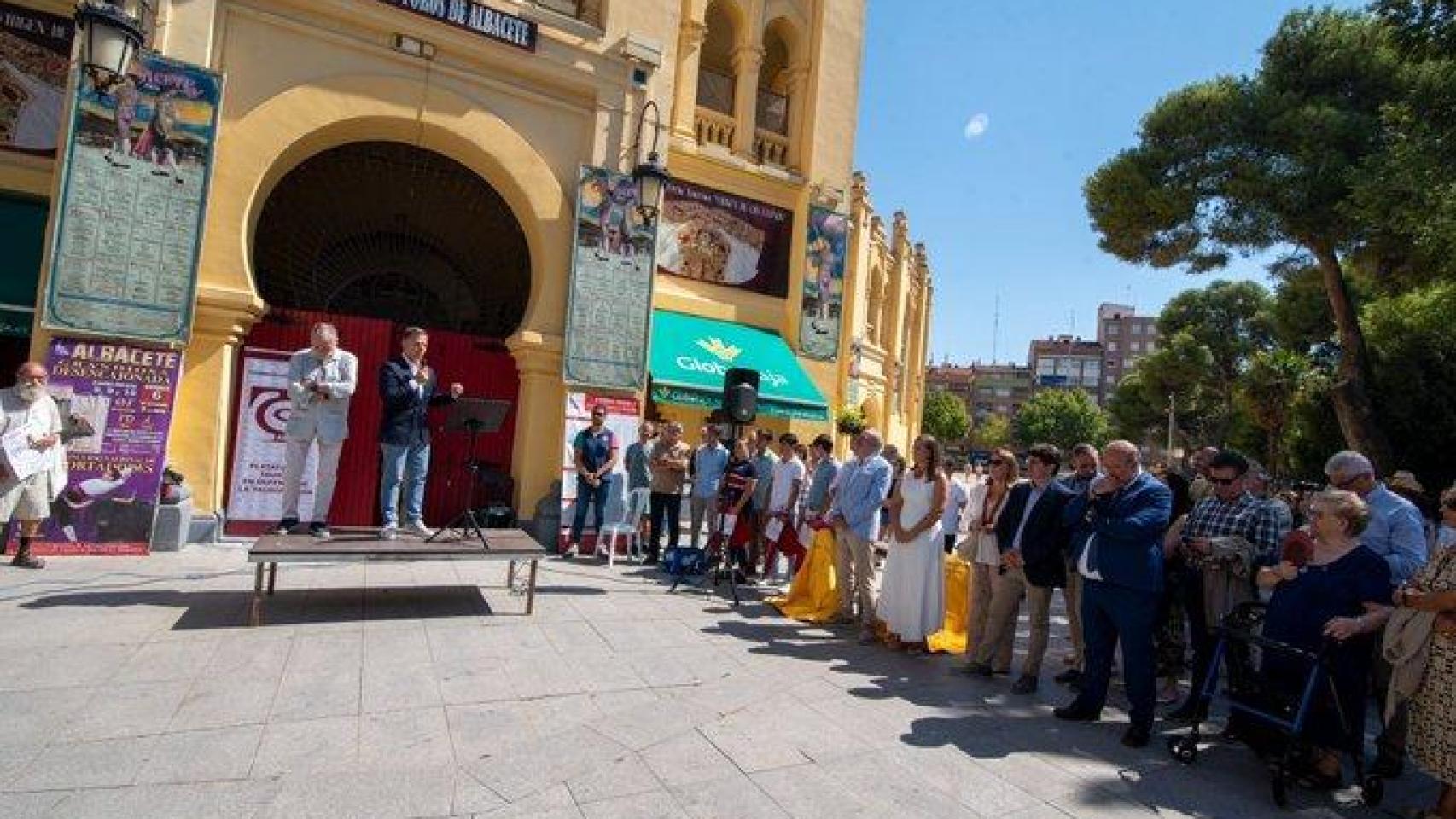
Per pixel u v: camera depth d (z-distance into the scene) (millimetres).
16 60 8070
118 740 3484
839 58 13898
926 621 6207
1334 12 13328
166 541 7602
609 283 9992
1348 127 12094
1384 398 16172
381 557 5520
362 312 10055
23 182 8055
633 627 6094
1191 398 46188
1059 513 5375
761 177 13078
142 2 7555
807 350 13203
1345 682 4078
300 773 3303
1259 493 7008
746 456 8352
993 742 4363
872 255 18281
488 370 10188
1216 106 13539
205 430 8047
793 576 9383
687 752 3803
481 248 10602
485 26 9375
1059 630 8008
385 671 4613
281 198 9320
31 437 6395
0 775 3088
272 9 8422
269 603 5957
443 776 3361
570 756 3654
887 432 20188
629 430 10031
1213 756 4516
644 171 9672
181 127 7711
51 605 5500
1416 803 4082
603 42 10234
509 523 9148
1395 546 4852
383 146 9812
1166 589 5547
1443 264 9242
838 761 3861
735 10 13109
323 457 6168
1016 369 115000
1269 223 12891
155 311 7562
